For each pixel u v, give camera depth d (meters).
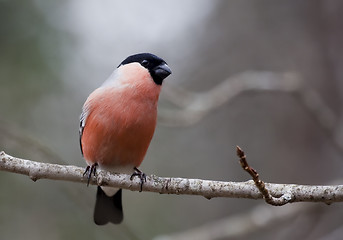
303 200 7.01
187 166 14.31
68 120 13.14
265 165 14.29
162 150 14.40
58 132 13.09
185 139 14.66
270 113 14.70
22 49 12.25
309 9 14.78
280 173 14.07
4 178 12.18
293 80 12.72
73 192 11.43
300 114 14.34
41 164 7.62
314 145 14.02
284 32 15.16
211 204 14.11
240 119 14.88
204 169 14.32
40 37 12.36
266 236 14.05
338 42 14.06
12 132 10.83
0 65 12.23
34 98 12.52
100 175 7.82
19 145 11.12
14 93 12.38
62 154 13.07
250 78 12.87
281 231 14.05
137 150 8.84
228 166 14.49
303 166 13.95
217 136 14.77
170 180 7.57
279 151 14.30
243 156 6.52
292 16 15.12
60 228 12.21
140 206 13.34
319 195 6.96
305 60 14.67
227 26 15.69
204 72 15.51
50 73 12.47
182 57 15.55
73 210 12.38
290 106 14.51
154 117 8.88
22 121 12.49
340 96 13.84
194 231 12.09
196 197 13.91
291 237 13.56
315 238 13.54
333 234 12.31
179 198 13.73
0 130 10.84
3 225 12.00
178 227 13.30
